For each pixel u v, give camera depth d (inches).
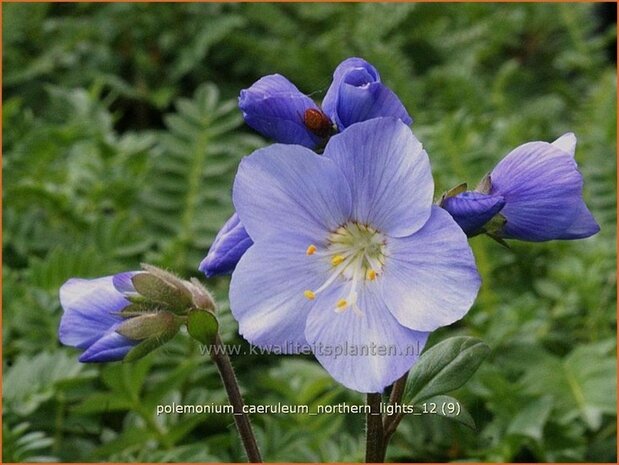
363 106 5.0
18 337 9.0
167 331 5.5
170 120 10.6
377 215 4.9
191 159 10.4
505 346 9.1
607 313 9.7
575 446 8.3
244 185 4.9
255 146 11.3
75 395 8.4
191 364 8.0
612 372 8.6
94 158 11.2
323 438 8.1
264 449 7.9
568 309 9.8
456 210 4.9
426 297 4.8
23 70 14.6
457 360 5.8
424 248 4.8
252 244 5.0
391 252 4.9
